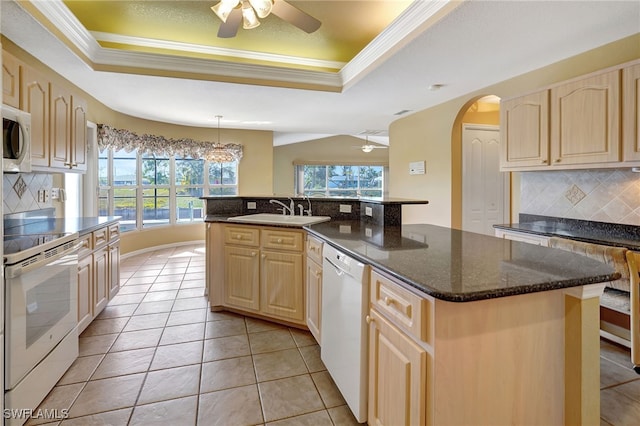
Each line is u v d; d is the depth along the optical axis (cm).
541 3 206
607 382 203
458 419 115
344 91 390
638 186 256
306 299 264
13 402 159
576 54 280
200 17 302
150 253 583
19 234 220
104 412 177
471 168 445
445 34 246
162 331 274
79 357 231
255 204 368
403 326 127
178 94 406
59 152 273
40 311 181
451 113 424
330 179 1023
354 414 166
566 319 128
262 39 345
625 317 240
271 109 484
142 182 593
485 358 117
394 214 263
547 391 126
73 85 368
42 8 237
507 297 119
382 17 297
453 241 194
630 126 222
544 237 270
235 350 244
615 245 228
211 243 312
